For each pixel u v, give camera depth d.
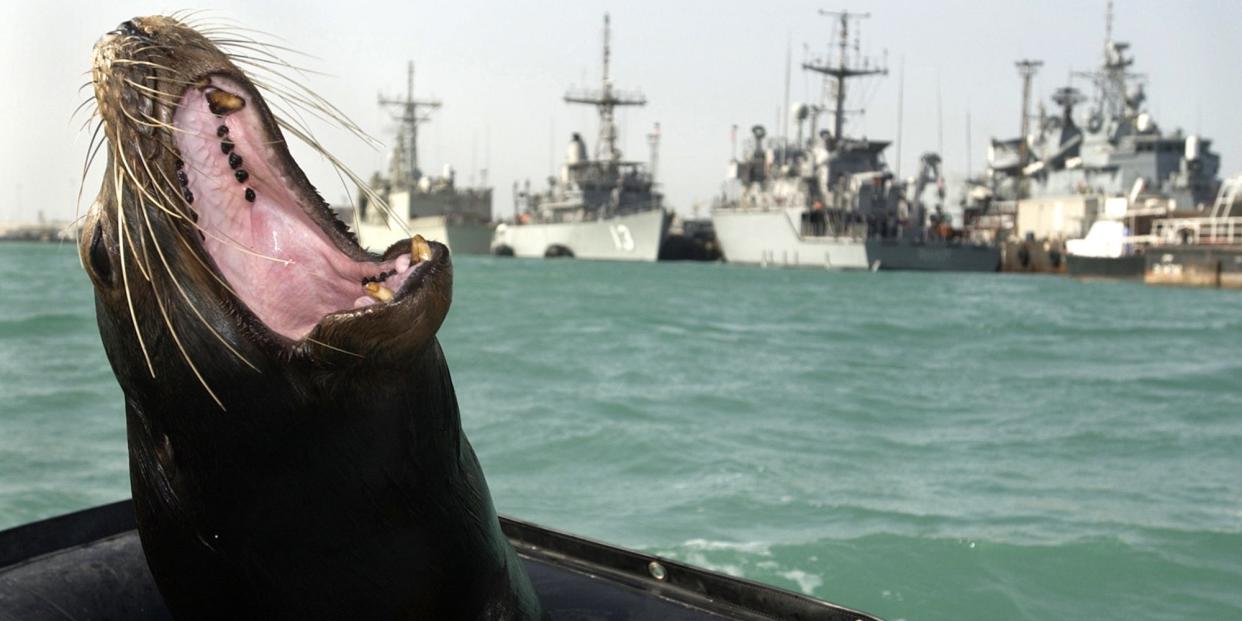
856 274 59.41
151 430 2.24
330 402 2.04
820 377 14.01
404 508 2.24
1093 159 69.50
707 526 6.71
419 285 1.93
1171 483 8.16
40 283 30.14
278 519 2.21
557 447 8.92
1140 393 13.12
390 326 1.92
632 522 6.77
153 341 2.09
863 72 70.12
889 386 13.38
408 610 2.35
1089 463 8.86
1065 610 5.38
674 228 85.25
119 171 1.95
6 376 11.62
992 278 56.25
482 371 13.40
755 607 2.97
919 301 33.66
